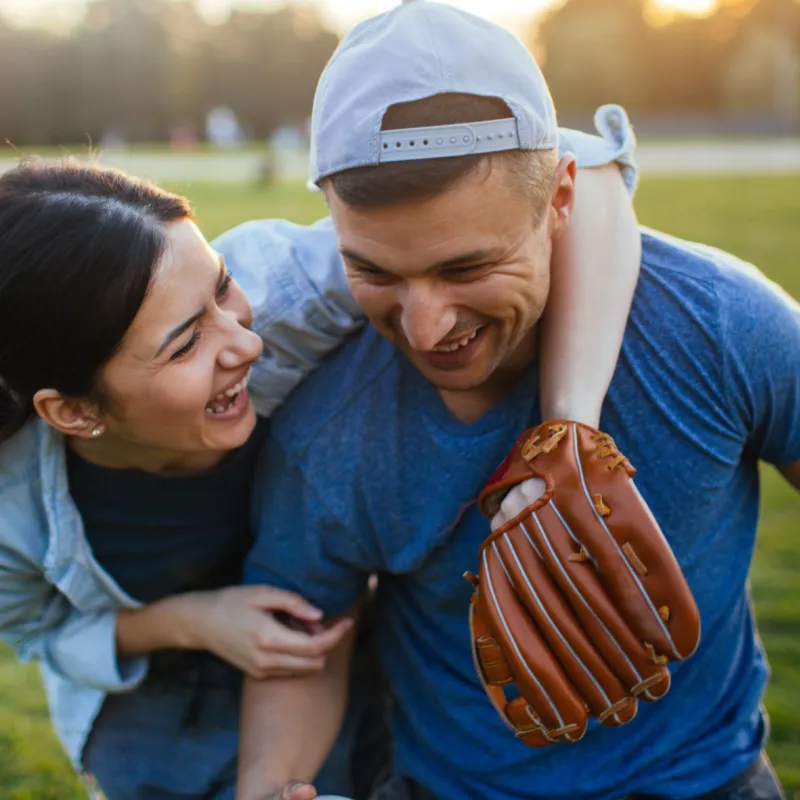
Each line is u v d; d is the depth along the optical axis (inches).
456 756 67.0
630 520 53.1
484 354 54.3
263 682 68.9
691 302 58.1
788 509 147.3
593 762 63.9
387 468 61.2
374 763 80.7
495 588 54.9
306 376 64.4
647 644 53.7
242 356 58.7
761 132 1441.9
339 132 49.2
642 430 58.6
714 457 58.9
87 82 1841.8
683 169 752.3
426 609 66.4
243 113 2095.2
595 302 57.9
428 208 47.6
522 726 56.9
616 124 65.1
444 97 47.8
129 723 76.1
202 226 406.0
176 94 1936.5
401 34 49.3
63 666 72.8
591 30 1877.5
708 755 64.2
